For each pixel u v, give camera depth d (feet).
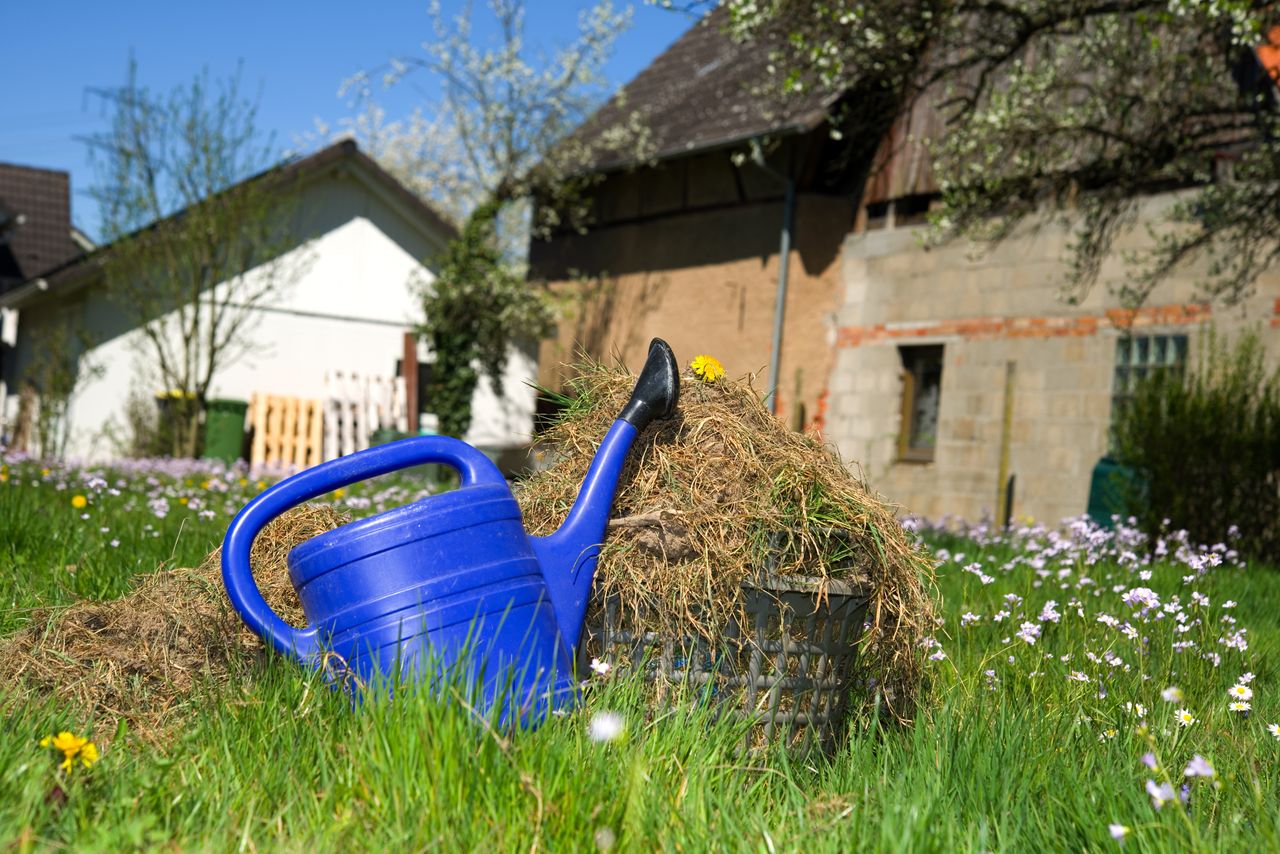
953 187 36.99
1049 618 13.52
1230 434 27.37
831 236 56.59
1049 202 45.01
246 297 61.46
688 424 9.89
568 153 72.02
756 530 9.02
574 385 10.97
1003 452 48.03
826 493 9.45
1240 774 8.81
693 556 9.05
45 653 9.53
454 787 6.80
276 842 6.41
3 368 72.49
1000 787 8.01
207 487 29.53
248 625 8.79
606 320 67.77
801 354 57.00
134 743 8.27
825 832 7.08
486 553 8.69
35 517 17.67
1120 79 32.83
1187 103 31.37
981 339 49.26
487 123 79.41
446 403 63.62
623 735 7.85
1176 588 17.89
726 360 60.70
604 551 9.21
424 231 67.15
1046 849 7.16
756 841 6.84
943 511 50.14
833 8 30.76
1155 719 10.21
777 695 8.86
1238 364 29.73
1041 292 47.11
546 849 6.54
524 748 7.25
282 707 8.34
